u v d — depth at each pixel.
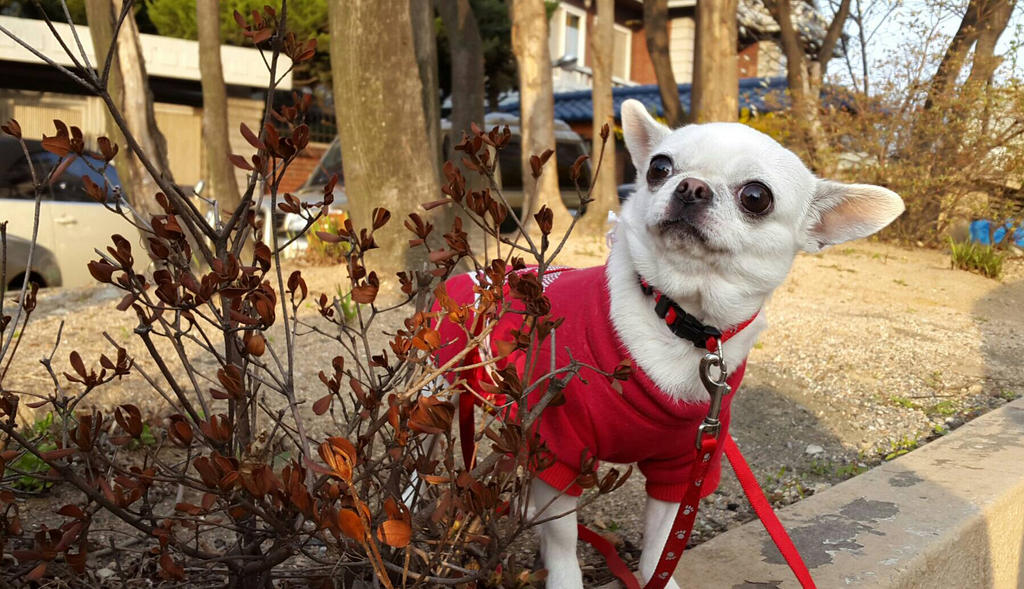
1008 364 0.85
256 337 0.26
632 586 0.36
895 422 0.67
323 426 0.57
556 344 0.34
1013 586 0.49
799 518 0.43
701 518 0.49
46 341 0.78
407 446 0.32
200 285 0.26
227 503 0.28
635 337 0.33
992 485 0.48
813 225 0.38
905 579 0.38
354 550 0.29
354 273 0.32
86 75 0.25
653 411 0.33
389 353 0.72
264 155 0.28
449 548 0.32
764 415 0.68
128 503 0.28
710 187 0.33
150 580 0.36
